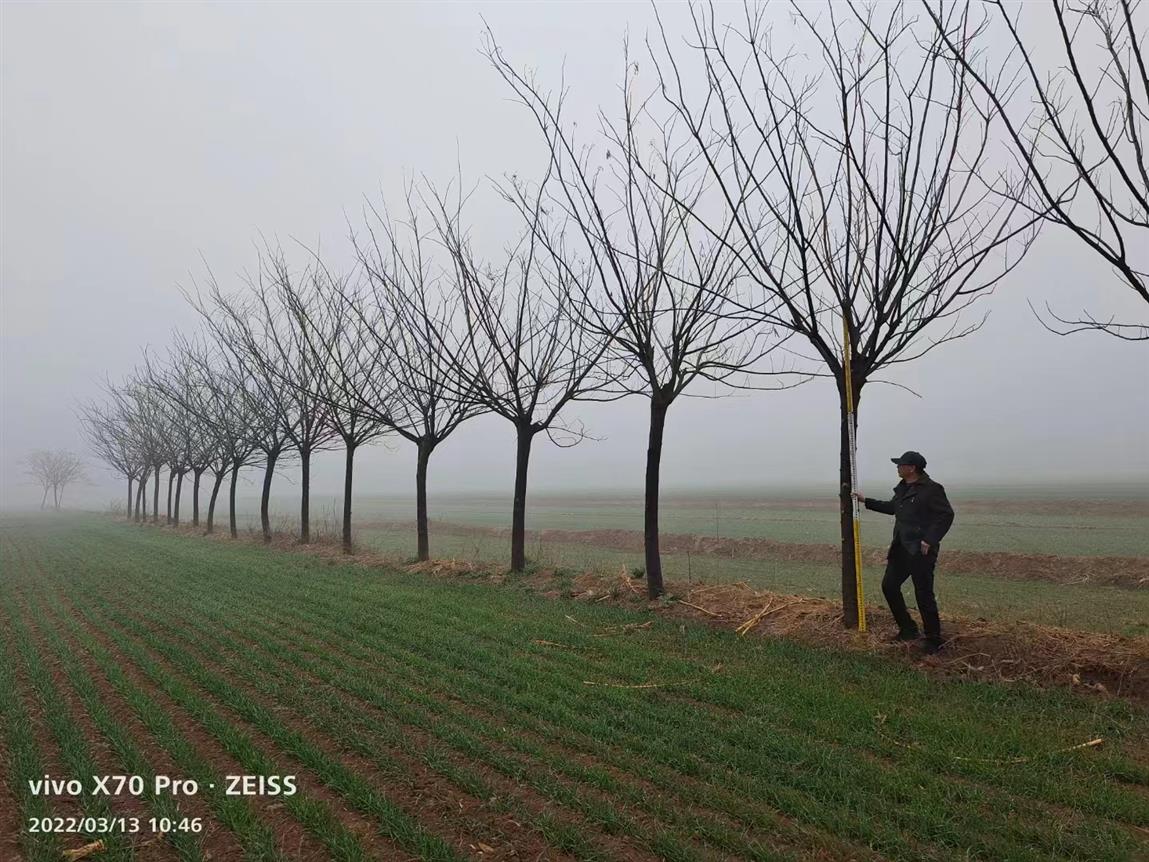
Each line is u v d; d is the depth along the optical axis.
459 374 12.25
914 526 6.53
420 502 15.02
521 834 3.76
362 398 15.77
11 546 23.62
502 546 22.89
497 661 6.87
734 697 5.59
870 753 4.61
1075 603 11.39
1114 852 3.36
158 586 12.55
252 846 3.68
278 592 11.37
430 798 4.16
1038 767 4.30
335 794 4.28
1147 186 5.00
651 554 9.56
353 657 7.22
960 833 3.57
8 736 5.28
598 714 5.38
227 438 24.14
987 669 6.07
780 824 3.73
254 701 5.89
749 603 8.77
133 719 5.64
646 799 3.99
